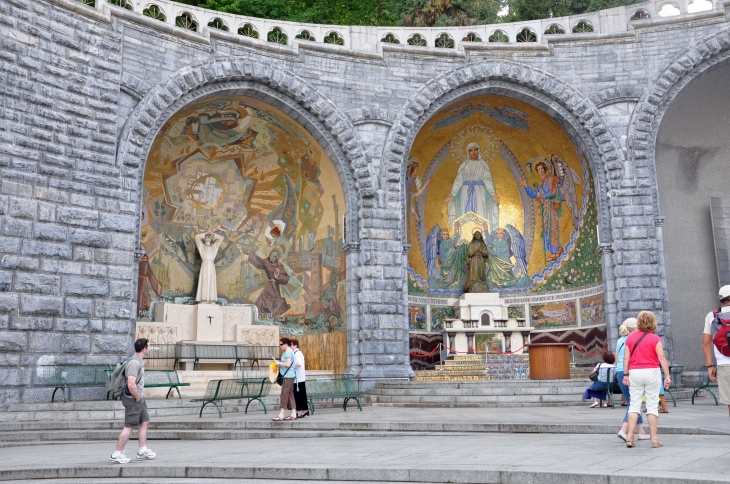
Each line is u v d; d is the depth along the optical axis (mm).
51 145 18312
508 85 23953
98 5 20016
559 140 25031
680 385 19500
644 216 22922
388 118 23422
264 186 24797
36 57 18312
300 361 14344
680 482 6430
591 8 37219
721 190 25094
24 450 11312
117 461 8969
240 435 12258
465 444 9945
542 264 26484
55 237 18031
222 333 23484
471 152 26578
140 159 20328
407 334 22594
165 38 21109
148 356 22000
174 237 23875
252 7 31766
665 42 23672
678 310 23906
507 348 25109
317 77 23078
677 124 24531
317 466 7973
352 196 22922
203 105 22328
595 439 10180
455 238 26891
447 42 27172
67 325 17906
